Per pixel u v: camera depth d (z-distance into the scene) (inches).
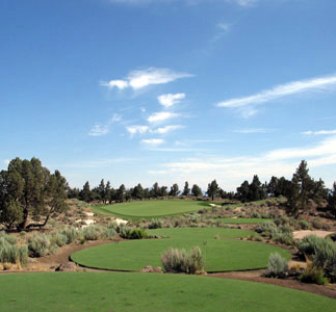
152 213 3006.9
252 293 465.4
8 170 1786.4
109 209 3390.7
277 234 1305.4
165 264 692.7
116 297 440.1
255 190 4165.8
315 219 2427.4
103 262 861.8
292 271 655.8
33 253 1029.2
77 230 1427.2
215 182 4923.7
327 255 677.3
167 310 392.8
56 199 1931.6
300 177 3080.7
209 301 426.9
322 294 487.5
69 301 422.6
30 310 389.7
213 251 992.2
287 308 407.5
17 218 1727.4
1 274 588.7
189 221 2081.7
